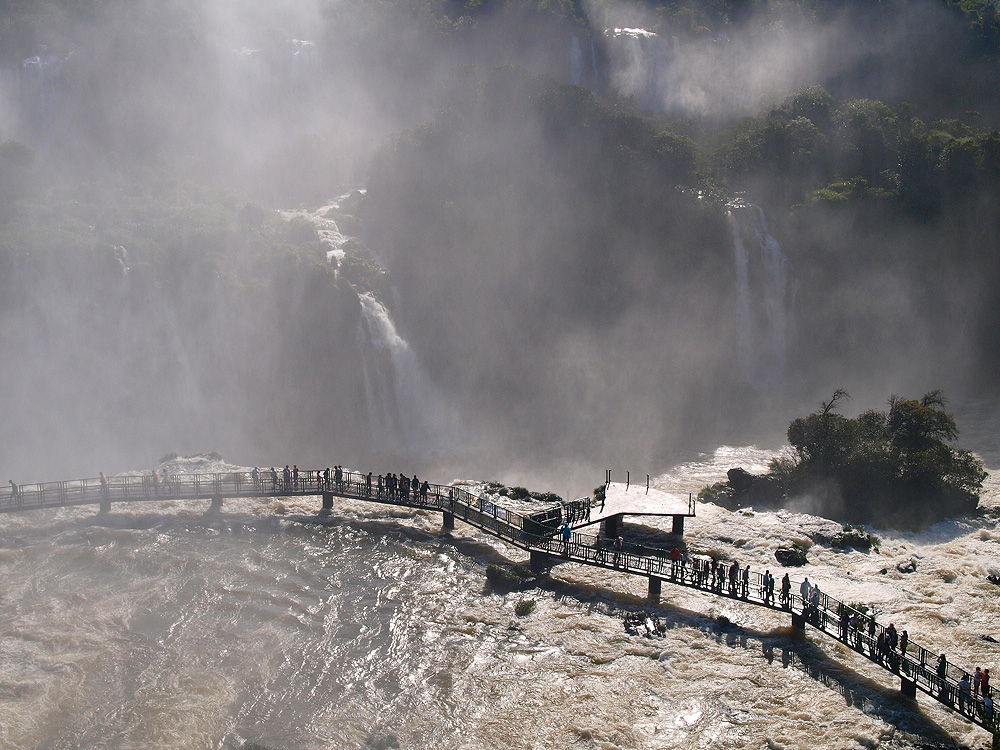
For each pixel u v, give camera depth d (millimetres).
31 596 36469
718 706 29297
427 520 44906
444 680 30688
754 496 54719
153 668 31109
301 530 43781
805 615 33188
